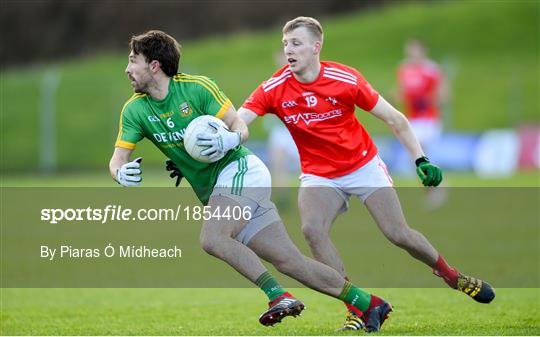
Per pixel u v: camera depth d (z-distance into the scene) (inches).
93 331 974.4
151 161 3518.7
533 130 3174.2
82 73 4840.1
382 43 4995.1
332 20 5551.2
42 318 1064.8
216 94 884.0
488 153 3149.6
